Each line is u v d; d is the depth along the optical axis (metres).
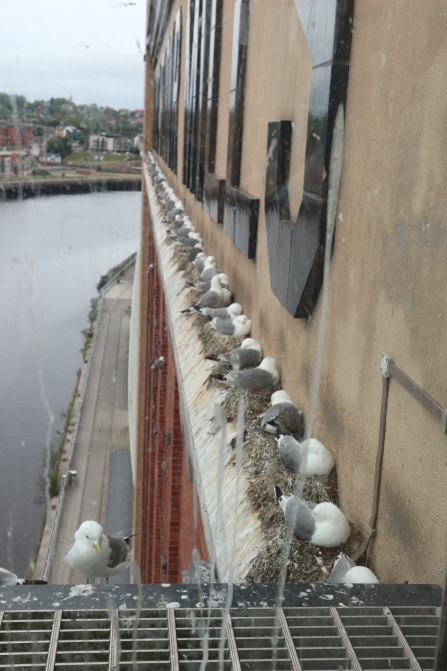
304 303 5.93
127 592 3.50
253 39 8.79
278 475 5.26
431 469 3.60
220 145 12.30
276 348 7.34
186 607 3.37
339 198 5.17
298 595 3.51
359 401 4.72
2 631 3.19
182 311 10.62
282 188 6.86
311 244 5.48
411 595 3.49
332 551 4.52
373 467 4.45
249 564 4.58
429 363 3.62
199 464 6.37
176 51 22.97
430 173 3.61
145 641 3.19
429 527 3.61
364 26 4.62
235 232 9.70
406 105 3.91
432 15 3.57
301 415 6.14
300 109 6.30
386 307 4.23
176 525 14.77
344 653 3.17
